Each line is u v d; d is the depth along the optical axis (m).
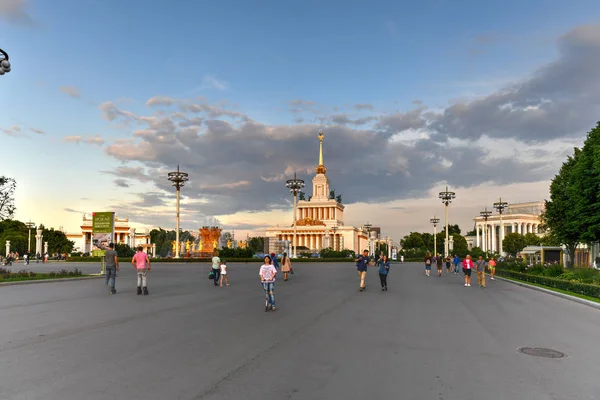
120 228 159.62
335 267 68.62
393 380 8.62
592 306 21.19
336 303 21.14
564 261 62.88
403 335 13.14
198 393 7.73
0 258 66.38
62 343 11.55
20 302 20.69
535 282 34.00
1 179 42.19
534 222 163.50
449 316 17.25
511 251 134.38
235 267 64.38
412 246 186.38
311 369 9.32
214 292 26.20
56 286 30.12
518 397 7.79
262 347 11.31
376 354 10.71
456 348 11.51
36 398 7.38
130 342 11.74
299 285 32.31
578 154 53.41
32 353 10.45
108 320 15.38
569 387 8.38
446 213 87.81
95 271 51.69
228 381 8.42
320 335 12.98
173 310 18.08
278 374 8.91
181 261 78.56
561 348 11.74
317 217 188.00
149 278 39.16
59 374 8.73
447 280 41.12
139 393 7.68
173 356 10.27
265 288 18.39
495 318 16.92
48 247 131.62
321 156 198.50
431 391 8.02
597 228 41.50
